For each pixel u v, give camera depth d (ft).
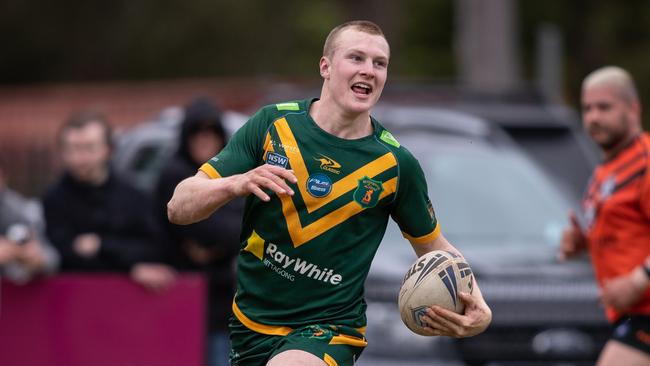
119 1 427.33
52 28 426.92
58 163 237.86
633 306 88.94
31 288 104.47
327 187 64.85
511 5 241.76
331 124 65.41
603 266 92.68
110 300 104.32
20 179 238.48
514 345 100.12
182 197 63.21
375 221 66.08
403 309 64.90
